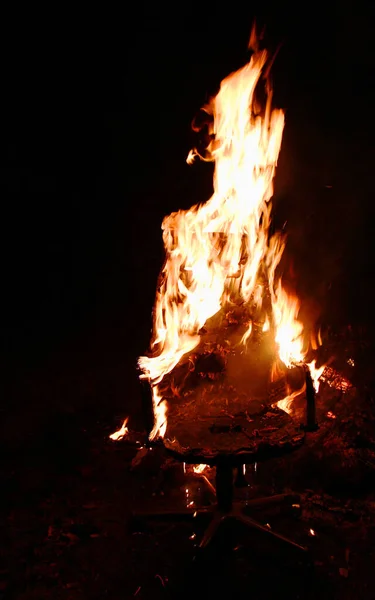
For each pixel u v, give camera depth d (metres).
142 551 3.50
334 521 3.69
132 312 8.82
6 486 4.27
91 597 3.16
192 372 3.89
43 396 6.07
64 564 3.42
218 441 3.26
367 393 5.20
